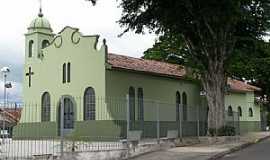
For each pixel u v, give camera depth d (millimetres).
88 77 35562
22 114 28297
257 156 22797
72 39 37031
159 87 39531
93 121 33438
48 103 38188
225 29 31547
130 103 27953
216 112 32125
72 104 36062
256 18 32719
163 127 27469
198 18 30156
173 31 31891
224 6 28844
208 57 32312
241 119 51531
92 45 35625
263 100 65375
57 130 33125
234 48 34594
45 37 40719
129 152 21969
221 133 31578
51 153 18875
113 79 35125
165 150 24578
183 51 40656
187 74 40312
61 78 37531
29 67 40344
